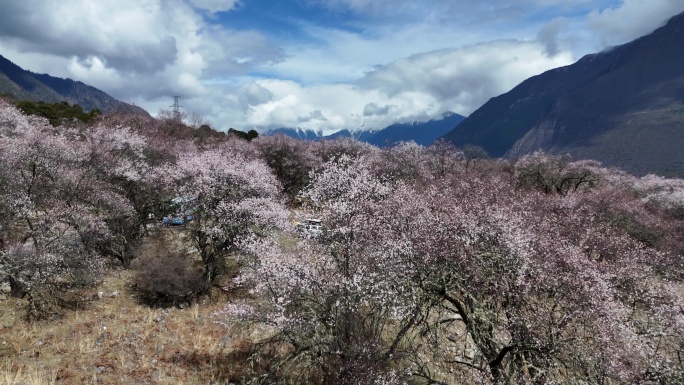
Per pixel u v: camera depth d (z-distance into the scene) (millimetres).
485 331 10961
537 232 16312
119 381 12320
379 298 11539
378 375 11109
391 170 35031
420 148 42812
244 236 18281
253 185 19875
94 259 17781
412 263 11562
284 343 14617
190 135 40375
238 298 18312
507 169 46219
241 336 15484
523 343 9953
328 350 11945
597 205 29016
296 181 37719
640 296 15148
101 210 19609
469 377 12586
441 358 13711
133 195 22344
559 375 10648
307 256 13438
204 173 19328
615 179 42719
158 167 22891
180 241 22719
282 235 18531
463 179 30484
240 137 50344
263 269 12570
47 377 11812
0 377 11234
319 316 11922
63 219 17250
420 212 14008
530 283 10953
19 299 15805
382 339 13492
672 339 12977
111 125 29906
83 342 14000
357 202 14227
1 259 14797
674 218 34625
